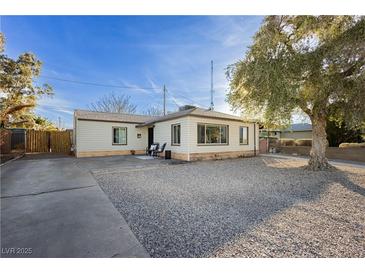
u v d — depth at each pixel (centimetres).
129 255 230
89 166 903
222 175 698
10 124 1641
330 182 584
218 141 1219
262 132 2000
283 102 652
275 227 296
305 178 643
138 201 418
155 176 681
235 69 772
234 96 829
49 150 1550
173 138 1211
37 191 493
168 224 307
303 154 1462
